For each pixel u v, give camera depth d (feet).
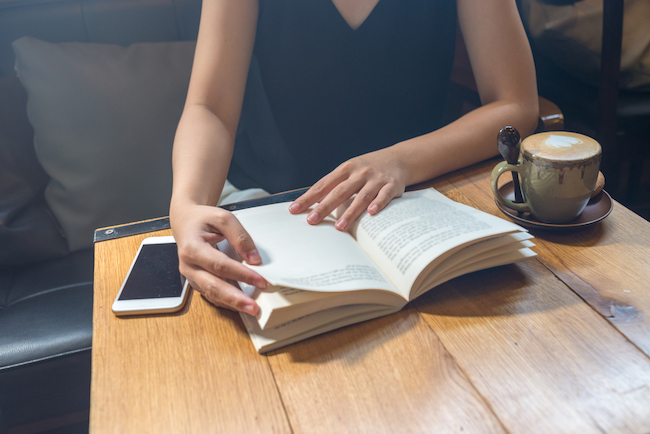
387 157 2.48
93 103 4.03
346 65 3.58
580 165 1.96
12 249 3.88
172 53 4.31
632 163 5.34
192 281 1.89
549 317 1.72
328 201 2.19
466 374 1.53
